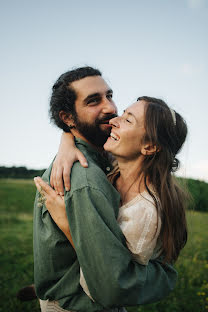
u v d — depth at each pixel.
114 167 2.07
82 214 1.46
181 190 1.95
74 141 2.03
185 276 4.47
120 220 1.59
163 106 1.84
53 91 2.15
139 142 1.75
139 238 1.51
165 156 1.79
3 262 4.99
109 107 2.00
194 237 7.53
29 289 2.41
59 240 1.66
